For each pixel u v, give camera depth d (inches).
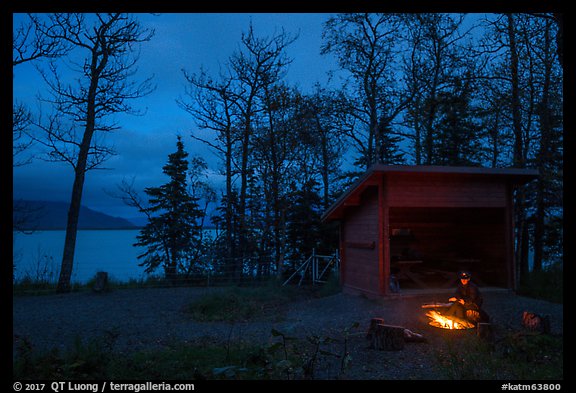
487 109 844.6
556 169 714.8
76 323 426.3
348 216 589.0
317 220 984.9
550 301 500.4
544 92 688.4
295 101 916.6
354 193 532.4
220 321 452.1
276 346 246.4
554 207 789.2
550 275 600.4
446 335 348.2
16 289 660.1
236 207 983.6
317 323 422.9
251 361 277.6
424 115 948.0
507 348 290.4
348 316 443.8
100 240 6943.9
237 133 960.9
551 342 311.3
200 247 984.3
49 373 238.8
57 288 668.1
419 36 898.1
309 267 879.1
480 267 601.9
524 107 719.1
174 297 603.2
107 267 1856.5
